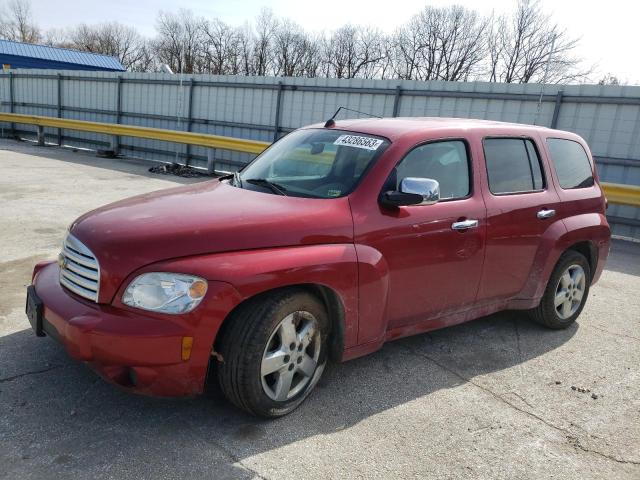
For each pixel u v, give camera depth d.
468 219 3.82
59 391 3.22
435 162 3.76
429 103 12.09
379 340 3.49
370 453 2.86
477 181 3.96
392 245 3.40
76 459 2.63
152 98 17.67
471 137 4.03
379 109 12.88
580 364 4.16
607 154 10.09
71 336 2.68
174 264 2.70
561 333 4.80
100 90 19.23
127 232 2.82
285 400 3.12
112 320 2.65
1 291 4.75
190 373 2.73
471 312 4.12
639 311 5.55
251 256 2.85
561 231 4.48
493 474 2.77
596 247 4.98
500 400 3.53
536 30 39.88
